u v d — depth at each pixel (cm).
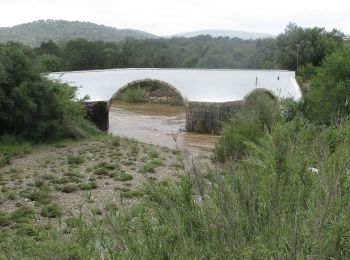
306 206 319
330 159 359
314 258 243
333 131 459
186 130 3033
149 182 369
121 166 1723
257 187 337
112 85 3450
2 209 1180
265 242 278
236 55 6000
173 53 6259
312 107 1727
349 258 252
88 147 2075
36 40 10944
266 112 1509
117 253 288
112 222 320
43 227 393
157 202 345
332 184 289
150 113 3856
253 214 306
